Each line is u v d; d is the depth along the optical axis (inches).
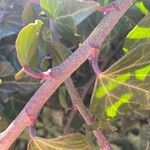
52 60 5.9
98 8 4.6
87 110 5.5
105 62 7.1
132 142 9.9
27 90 6.7
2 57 7.3
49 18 5.6
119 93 5.2
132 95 5.2
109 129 6.1
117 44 7.0
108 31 4.9
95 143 6.9
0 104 6.9
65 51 5.6
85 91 7.0
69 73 4.8
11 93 6.8
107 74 5.1
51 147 5.3
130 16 6.2
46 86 4.9
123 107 5.2
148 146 7.0
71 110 7.0
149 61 5.0
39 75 4.8
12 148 6.3
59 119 8.0
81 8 4.7
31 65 5.2
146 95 5.1
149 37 5.0
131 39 5.1
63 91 6.1
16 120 5.0
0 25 7.0
